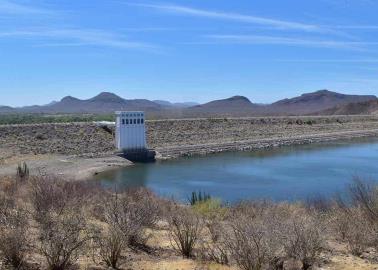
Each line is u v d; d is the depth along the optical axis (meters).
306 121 128.00
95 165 60.59
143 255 10.79
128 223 11.72
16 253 9.29
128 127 70.31
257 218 13.17
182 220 13.73
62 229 10.12
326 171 56.81
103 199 16.98
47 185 17.36
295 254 9.96
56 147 67.94
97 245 10.61
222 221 16.11
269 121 118.31
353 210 14.77
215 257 10.50
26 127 72.12
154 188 45.25
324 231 11.77
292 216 13.55
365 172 54.97
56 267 9.14
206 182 50.06
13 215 11.78
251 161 68.94
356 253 11.70
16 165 53.09
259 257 9.31
